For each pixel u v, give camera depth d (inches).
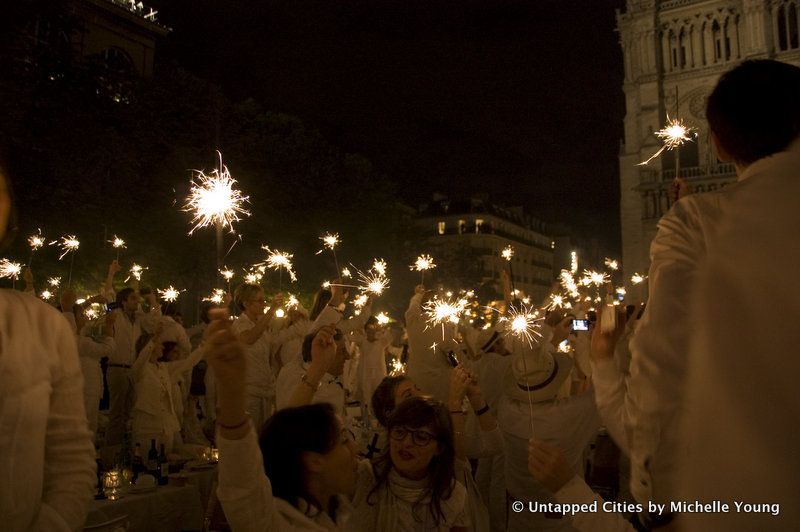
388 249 1798.7
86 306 408.8
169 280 963.3
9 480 74.5
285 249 1333.7
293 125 1534.2
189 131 1122.0
